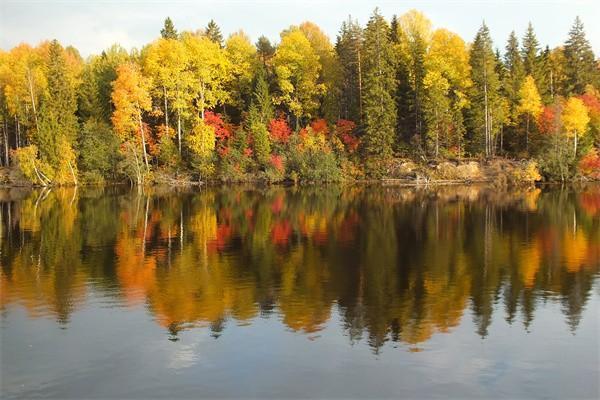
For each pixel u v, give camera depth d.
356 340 13.39
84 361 12.23
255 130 64.00
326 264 21.47
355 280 19.00
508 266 21.14
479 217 34.50
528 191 53.72
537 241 26.30
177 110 64.69
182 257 22.69
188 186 61.06
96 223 31.77
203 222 32.28
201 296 17.02
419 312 15.53
